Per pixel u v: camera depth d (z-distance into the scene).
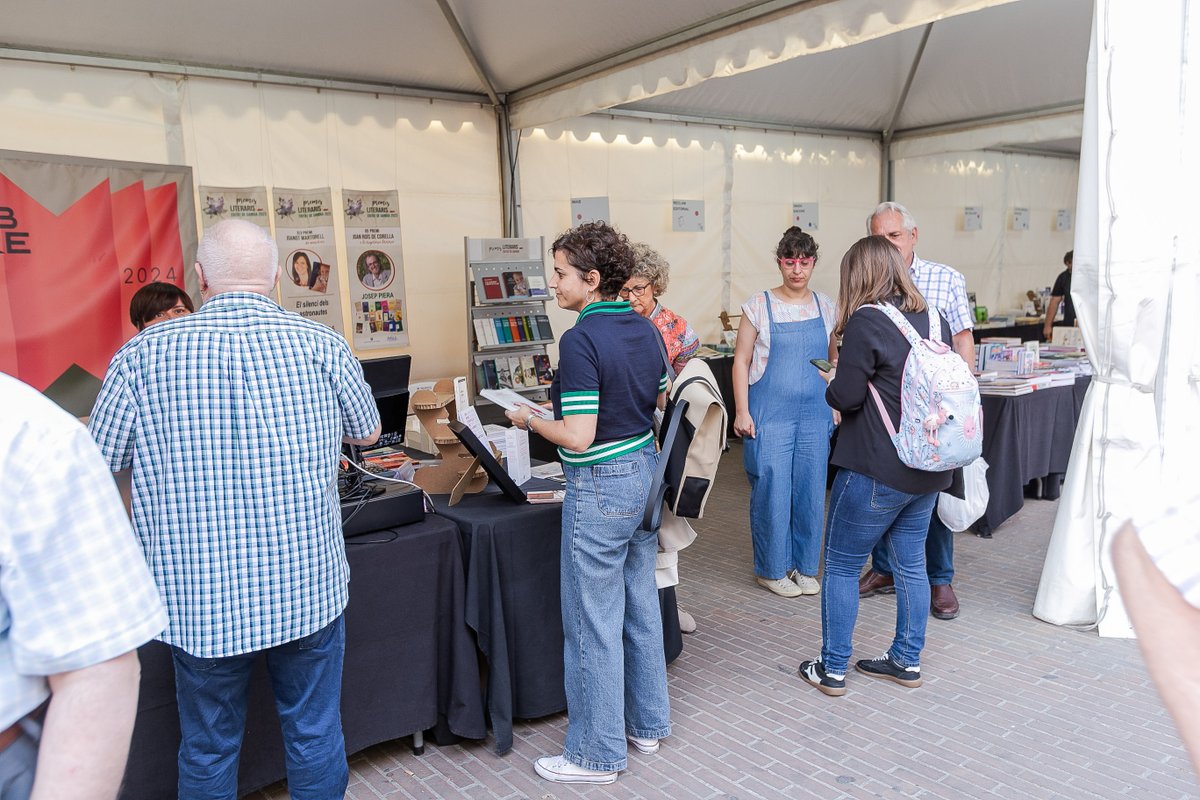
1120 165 2.98
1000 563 4.18
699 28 3.96
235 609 1.69
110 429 1.64
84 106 4.12
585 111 4.88
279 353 1.72
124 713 0.88
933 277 3.40
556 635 2.67
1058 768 2.40
